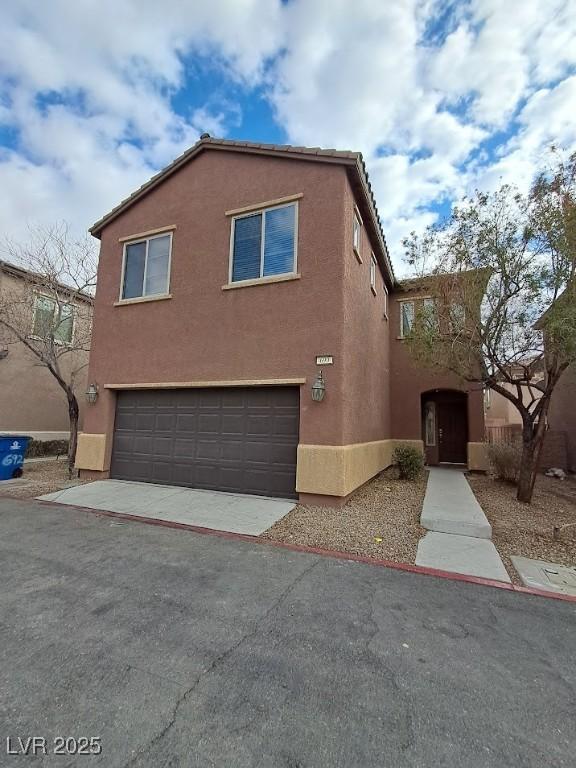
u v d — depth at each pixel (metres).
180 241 9.51
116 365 9.91
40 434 14.41
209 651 3.00
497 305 7.54
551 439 12.74
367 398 9.79
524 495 8.21
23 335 11.21
